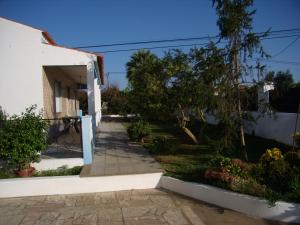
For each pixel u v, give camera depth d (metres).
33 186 7.59
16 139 7.91
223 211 6.31
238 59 8.52
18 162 8.05
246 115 8.93
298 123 11.59
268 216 5.88
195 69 9.18
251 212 6.07
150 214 6.22
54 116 13.95
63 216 6.21
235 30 8.38
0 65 11.30
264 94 9.19
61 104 16.23
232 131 8.64
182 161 9.37
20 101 11.36
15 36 11.35
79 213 6.36
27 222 5.97
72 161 8.80
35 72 11.43
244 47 8.41
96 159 9.79
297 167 6.73
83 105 31.70
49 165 8.70
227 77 8.52
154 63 12.06
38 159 8.38
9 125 8.09
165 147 11.28
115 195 7.47
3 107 11.28
